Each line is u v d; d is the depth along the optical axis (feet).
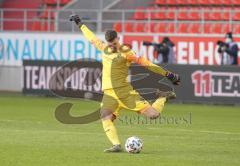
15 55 308.19
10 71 309.42
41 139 151.23
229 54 272.51
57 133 163.53
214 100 254.06
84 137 155.84
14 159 121.60
